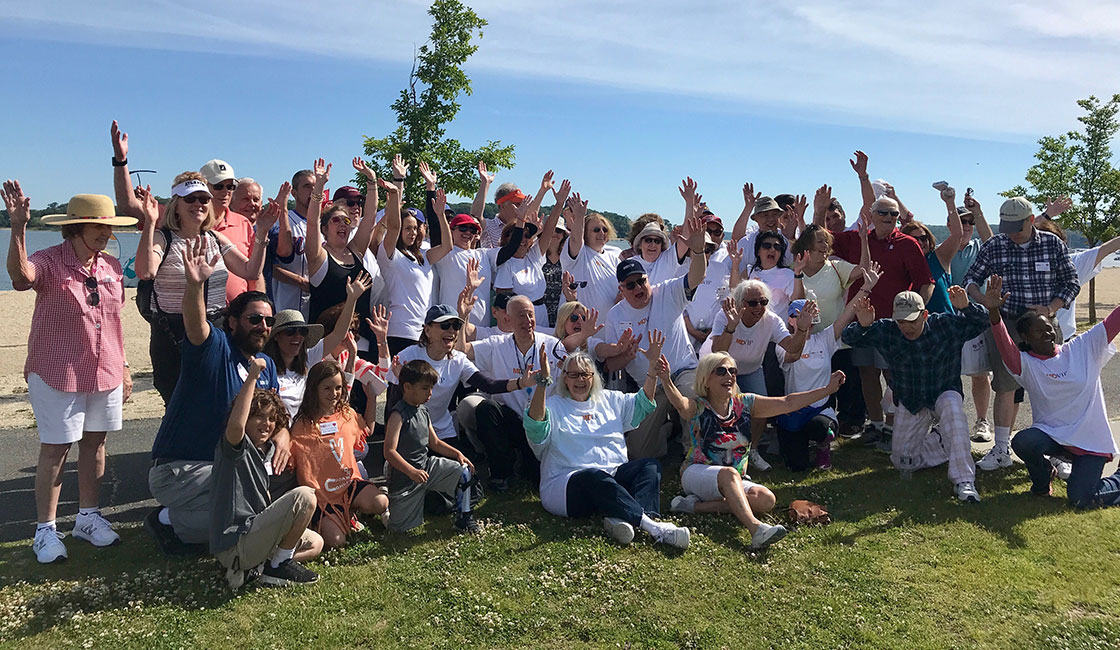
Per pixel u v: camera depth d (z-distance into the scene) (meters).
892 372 6.85
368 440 7.85
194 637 4.23
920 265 7.64
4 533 5.55
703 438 6.12
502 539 5.46
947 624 4.49
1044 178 22.44
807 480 6.84
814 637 4.35
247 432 4.80
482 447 7.04
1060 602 4.70
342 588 4.76
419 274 7.41
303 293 7.30
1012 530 5.71
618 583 4.88
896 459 6.96
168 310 5.76
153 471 5.15
